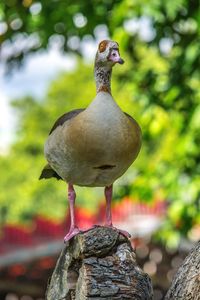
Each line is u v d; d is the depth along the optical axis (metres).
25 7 11.24
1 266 13.80
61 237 14.50
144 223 13.61
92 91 30.52
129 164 5.47
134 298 4.97
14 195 32.34
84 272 5.02
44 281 14.14
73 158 5.41
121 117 5.36
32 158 34.50
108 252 5.09
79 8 10.71
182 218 10.31
